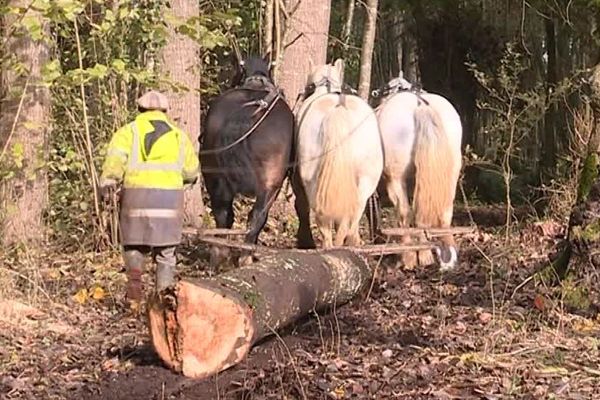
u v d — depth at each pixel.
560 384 8.00
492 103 27.28
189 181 10.41
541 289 10.66
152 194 9.99
